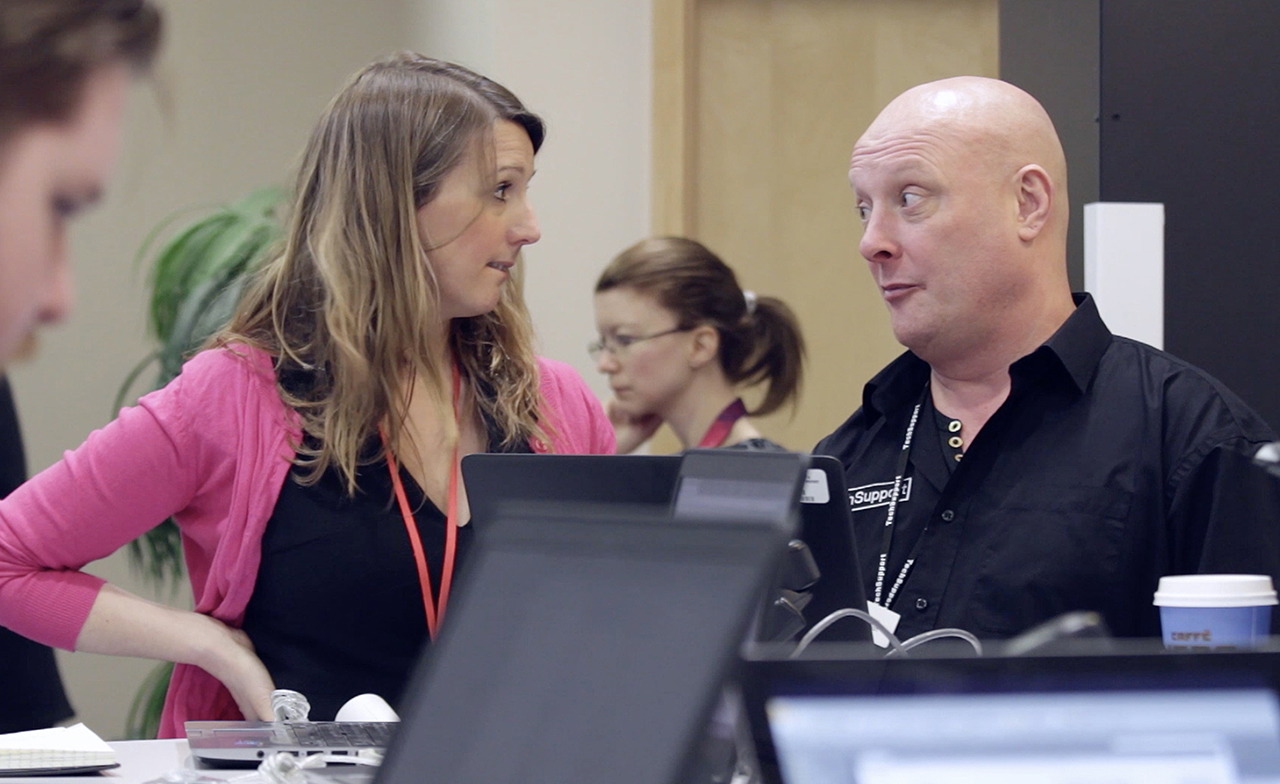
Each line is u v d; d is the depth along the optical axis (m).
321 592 3.24
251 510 3.24
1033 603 3.17
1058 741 1.36
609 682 1.35
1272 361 4.45
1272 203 4.44
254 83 7.93
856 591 2.48
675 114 7.37
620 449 5.71
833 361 7.56
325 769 2.39
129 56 1.09
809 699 1.38
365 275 3.28
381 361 3.29
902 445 3.54
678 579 1.37
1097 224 4.15
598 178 7.42
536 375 3.64
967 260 3.25
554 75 7.37
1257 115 4.44
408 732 1.42
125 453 3.21
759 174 7.55
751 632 1.43
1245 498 3.00
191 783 2.37
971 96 3.34
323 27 8.05
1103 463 3.19
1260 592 2.32
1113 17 4.39
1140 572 3.15
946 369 3.42
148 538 6.21
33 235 1.04
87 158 1.07
